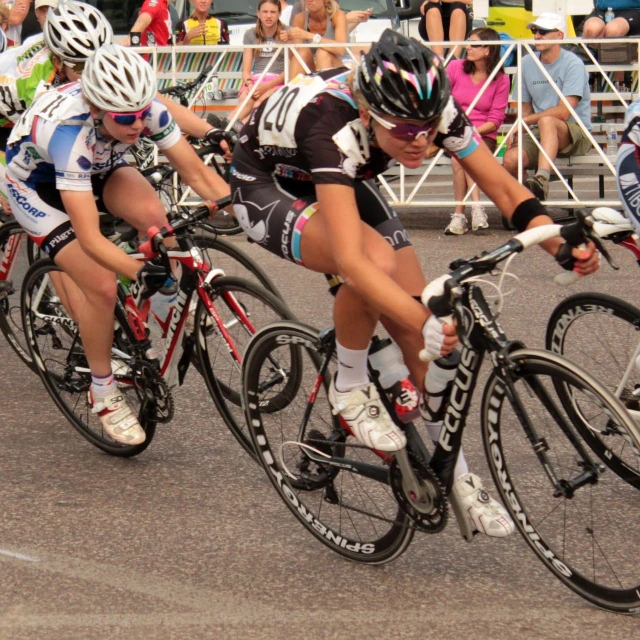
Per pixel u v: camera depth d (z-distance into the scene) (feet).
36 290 19.29
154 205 17.48
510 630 12.37
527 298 27.43
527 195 12.95
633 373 16.66
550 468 12.49
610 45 39.93
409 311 11.46
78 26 17.01
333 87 12.28
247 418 15.19
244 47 37.99
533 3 49.24
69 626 12.69
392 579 13.76
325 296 28.37
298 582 13.75
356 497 14.61
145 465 17.90
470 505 13.26
